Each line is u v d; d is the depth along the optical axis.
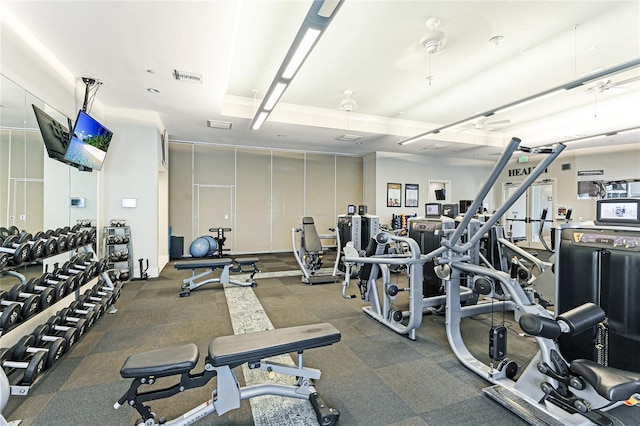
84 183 4.27
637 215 1.69
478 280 2.30
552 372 1.71
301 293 4.46
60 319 2.65
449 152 8.95
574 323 1.48
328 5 2.26
